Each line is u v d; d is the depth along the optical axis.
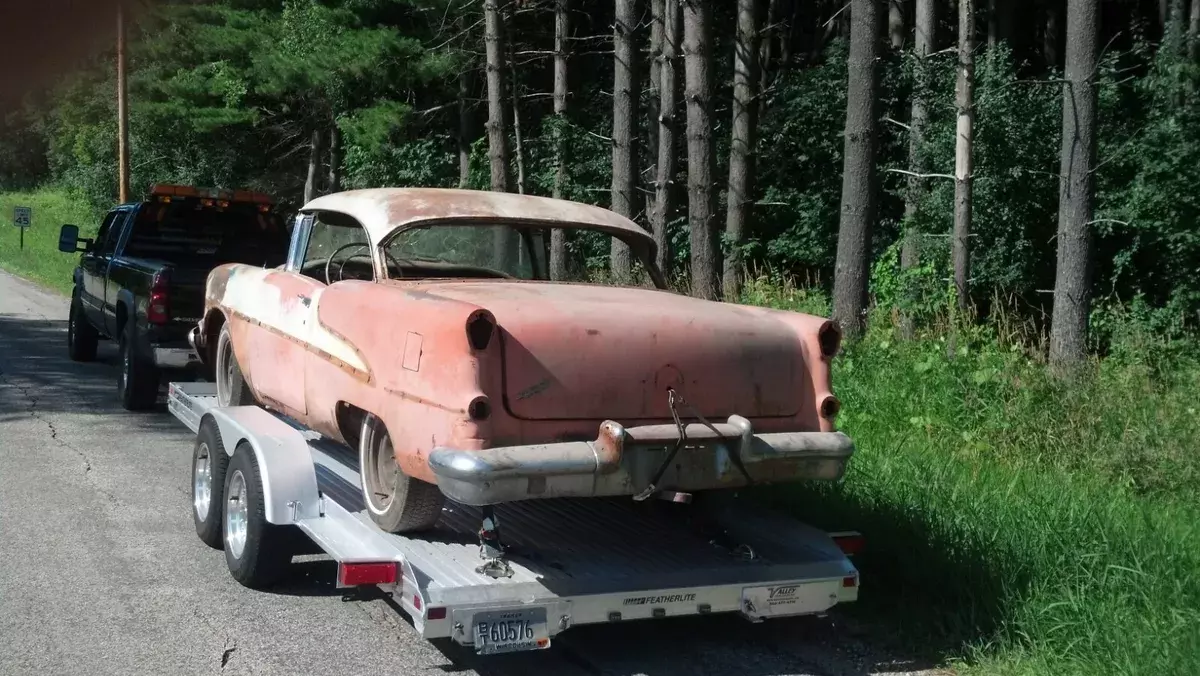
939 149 21.03
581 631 5.45
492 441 4.36
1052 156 20.80
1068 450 8.58
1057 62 31.77
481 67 29.89
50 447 9.28
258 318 6.73
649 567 4.94
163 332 10.34
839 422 9.11
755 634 5.46
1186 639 4.77
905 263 21.23
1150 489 8.01
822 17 35.91
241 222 12.12
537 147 30.05
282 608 5.61
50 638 5.06
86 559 6.29
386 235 5.80
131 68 33.16
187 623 5.33
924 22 22.28
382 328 5.00
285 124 37.03
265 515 5.50
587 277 6.55
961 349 9.92
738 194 23.42
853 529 6.20
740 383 4.91
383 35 28.03
